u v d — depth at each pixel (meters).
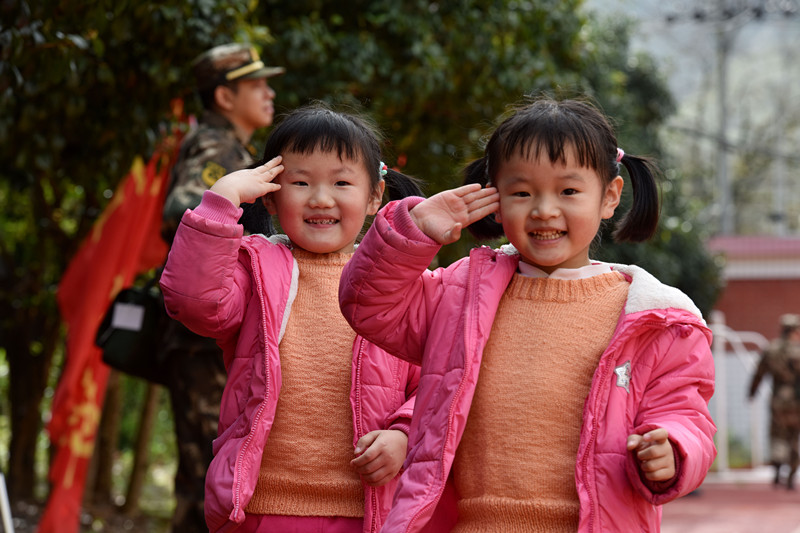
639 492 2.05
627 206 2.80
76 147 5.66
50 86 4.69
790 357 10.77
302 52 5.86
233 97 4.25
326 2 6.38
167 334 3.96
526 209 2.19
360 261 2.26
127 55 5.03
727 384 14.29
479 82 6.48
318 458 2.67
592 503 2.09
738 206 33.03
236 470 2.53
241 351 2.67
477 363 2.22
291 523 2.66
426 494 2.17
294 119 2.74
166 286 2.51
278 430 2.68
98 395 5.65
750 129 33.41
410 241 2.19
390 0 6.18
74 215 7.79
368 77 6.11
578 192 2.18
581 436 2.14
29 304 7.38
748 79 34.62
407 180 3.14
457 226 2.15
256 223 3.12
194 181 3.98
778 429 10.70
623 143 10.07
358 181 2.74
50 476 5.68
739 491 10.41
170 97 5.16
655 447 1.95
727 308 16.55
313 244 2.74
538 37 6.93
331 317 2.75
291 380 2.70
